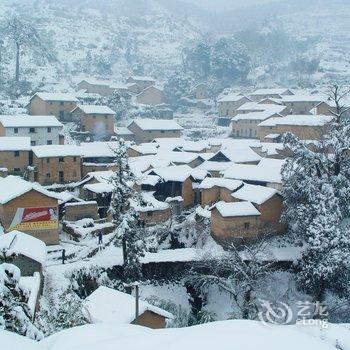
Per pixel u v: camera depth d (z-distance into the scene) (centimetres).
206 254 5253
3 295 1422
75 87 14575
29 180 7594
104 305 3544
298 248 5803
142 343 860
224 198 6725
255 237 5881
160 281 5322
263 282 4900
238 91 16638
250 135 11800
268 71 18525
